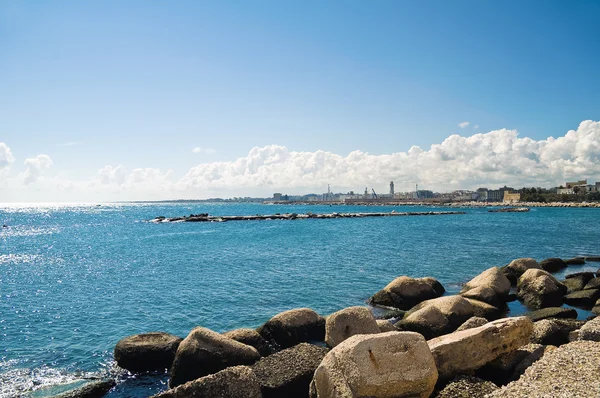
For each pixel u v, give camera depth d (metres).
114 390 11.12
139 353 12.10
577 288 20.89
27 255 39.88
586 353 9.16
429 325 14.04
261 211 173.50
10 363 12.99
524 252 37.75
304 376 9.59
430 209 177.38
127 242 51.59
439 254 36.28
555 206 176.50
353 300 20.41
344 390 7.80
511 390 7.72
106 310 19.09
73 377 11.94
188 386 8.66
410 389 7.89
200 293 22.06
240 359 11.09
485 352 9.84
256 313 18.34
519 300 19.62
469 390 8.32
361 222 89.62
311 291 22.30
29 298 21.58
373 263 31.47
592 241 46.91
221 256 36.50
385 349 8.16
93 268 31.17
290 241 49.03
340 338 11.21
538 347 10.56
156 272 28.83
